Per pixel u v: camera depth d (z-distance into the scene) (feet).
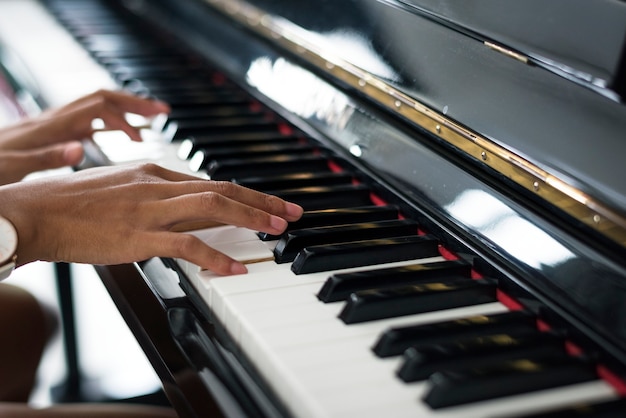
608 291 2.54
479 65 3.30
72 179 3.30
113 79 5.55
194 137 4.34
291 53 4.85
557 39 2.70
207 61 5.82
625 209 2.59
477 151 3.26
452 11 3.27
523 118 3.05
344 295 2.78
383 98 3.90
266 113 4.84
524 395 2.28
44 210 3.15
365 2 4.09
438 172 3.39
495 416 2.15
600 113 2.74
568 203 2.81
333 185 3.80
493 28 3.03
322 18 4.52
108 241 3.08
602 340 2.46
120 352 7.14
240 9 5.53
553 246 2.77
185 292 3.01
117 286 3.21
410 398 2.23
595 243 2.68
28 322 4.71
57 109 4.73
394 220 3.36
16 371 4.63
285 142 4.38
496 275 2.88
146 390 6.56
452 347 2.38
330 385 2.27
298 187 3.74
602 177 2.68
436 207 3.32
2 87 6.84
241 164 3.90
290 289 2.85
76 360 6.59
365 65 4.05
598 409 2.18
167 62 5.95
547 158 2.91
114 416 3.82
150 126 4.72
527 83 3.06
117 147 4.35
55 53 6.13
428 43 3.60
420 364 2.30
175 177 3.41
